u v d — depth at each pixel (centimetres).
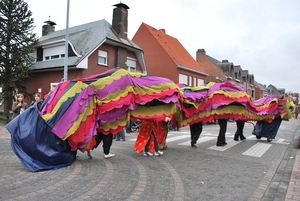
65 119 559
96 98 613
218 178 553
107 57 2023
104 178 511
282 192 477
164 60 2838
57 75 2005
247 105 1002
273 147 998
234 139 1150
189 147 918
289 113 1166
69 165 593
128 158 700
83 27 2342
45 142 556
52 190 437
